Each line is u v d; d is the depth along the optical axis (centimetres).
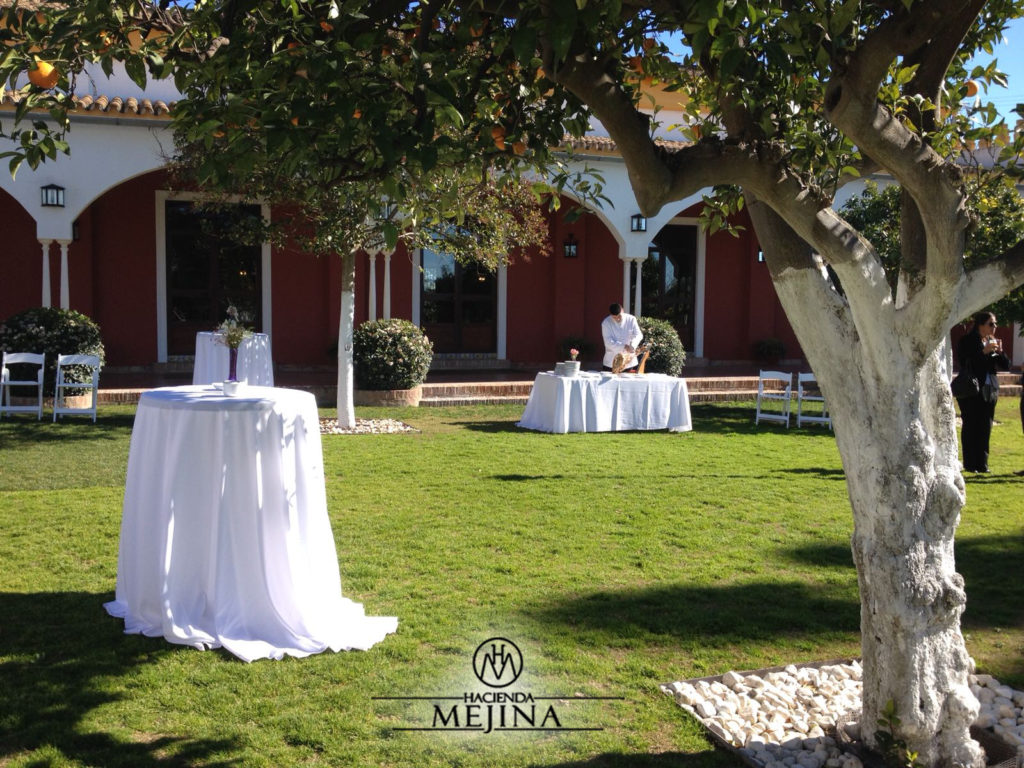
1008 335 2041
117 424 1159
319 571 479
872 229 1353
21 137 343
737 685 417
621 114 300
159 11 329
